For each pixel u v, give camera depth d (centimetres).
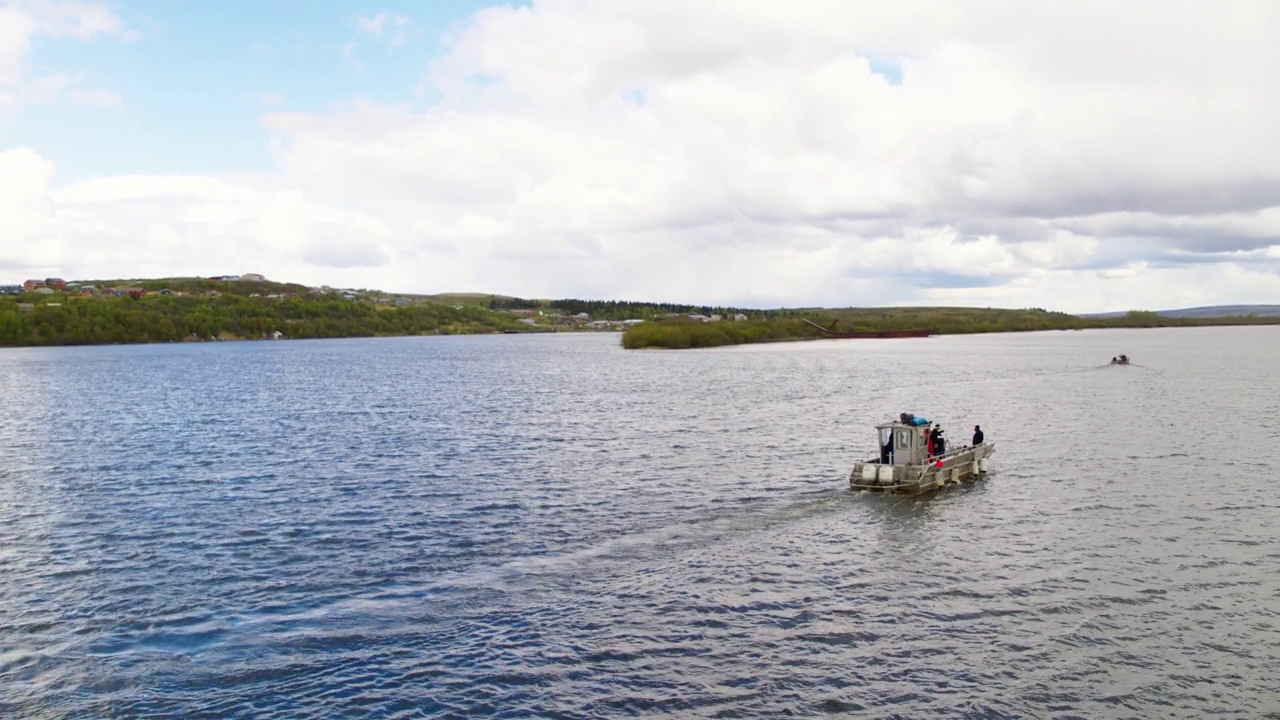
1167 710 2548
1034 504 4853
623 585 3547
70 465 6309
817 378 14088
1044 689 2670
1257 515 4575
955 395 10988
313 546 4122
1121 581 3566
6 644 3023
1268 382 12494
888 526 4406
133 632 3117
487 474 5791
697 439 7300
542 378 14788
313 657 2908
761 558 3888
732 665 2838
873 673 2778
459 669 2820
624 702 2614
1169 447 6700
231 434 7900
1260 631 3059
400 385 13588
